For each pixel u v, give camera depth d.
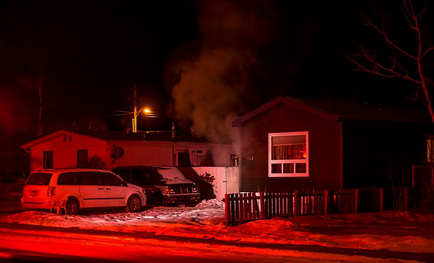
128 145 30.06
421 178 23.22
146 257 11.87
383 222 17.12
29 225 18.47
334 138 22.72
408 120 25.12
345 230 15.35
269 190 24.72
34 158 34.22
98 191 21.73
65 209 20.81
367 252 11.95
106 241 14.59
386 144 24.23
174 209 23.11
